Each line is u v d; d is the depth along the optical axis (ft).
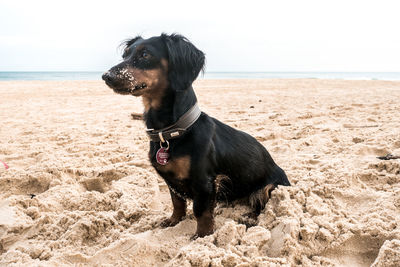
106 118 8.07
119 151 5.03
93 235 3.17
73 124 7.26
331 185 3.59
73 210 3.57
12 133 6.38
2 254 3.01
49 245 3.03
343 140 5.12
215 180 3.16
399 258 2.62
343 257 2.87
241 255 2.76
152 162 3.14
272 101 11.03
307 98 11.74
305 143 5.08
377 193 3.48
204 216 3.09
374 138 4.98
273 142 5.32
